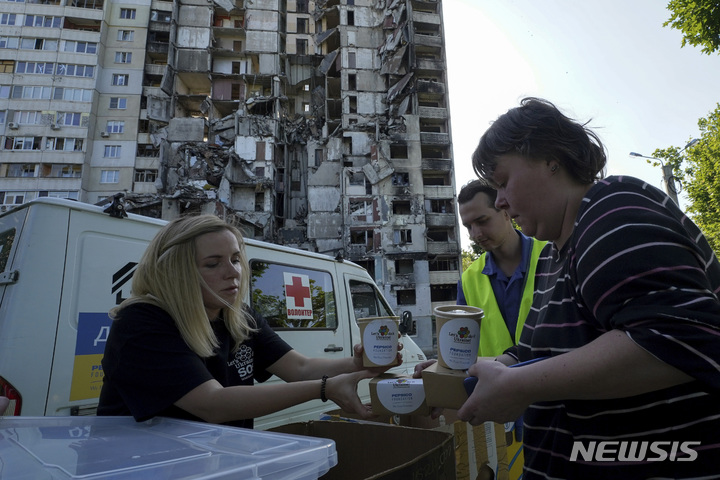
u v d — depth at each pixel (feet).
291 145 112.27
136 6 115.14
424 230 100.22
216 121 106.32
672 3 37.47
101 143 105.19
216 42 117.91
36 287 7.13
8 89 102.83
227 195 97.71
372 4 119.65
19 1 108.06
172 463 2.47
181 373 4.00
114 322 4.37
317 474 2.70
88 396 7.43
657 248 2.68
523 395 2.91
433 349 93.56
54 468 2.40
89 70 107.96
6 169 99.25
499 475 6.79
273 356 5.86
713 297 2.59
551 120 3.47
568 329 3.51
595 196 3.23
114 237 8.50
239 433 3.23
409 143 105.40
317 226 101.09
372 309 15.57
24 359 6.75
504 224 7.81
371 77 114.21
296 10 123.75
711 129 81.05
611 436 3.20
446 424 5.96
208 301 4.83
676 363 2.39
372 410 4.19
